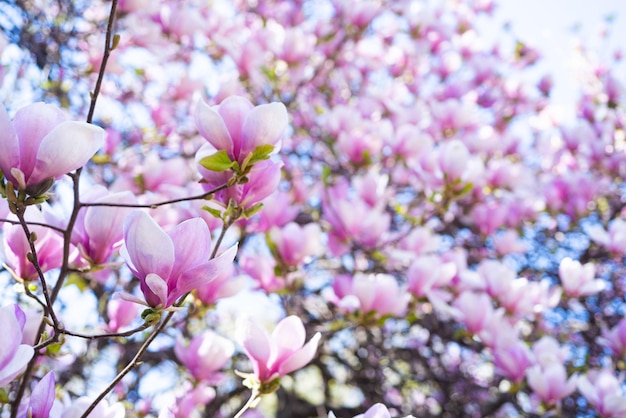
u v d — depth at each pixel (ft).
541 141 20.47
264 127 4.83
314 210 14.08
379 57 20.17
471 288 12.94
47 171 4.26
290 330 5.39
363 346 15.89
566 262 13.01
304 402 18.08
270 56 15.51
